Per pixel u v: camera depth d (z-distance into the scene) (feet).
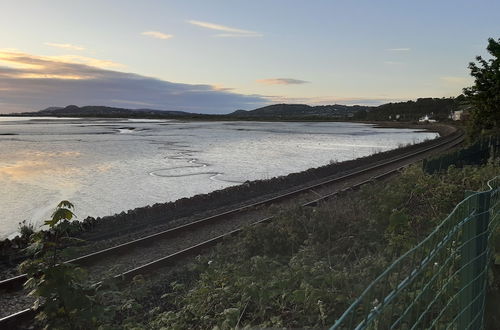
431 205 31.78
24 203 64.75
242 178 91.25
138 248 38.11
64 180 86.94
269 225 33.88
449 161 67.92
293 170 105.91
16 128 381.60
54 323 16.47
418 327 12.49
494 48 82.84
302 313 19.25
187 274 30.42
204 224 46.26
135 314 23.98
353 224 31.94
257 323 19.63
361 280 20.71
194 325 21.08
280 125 552.00
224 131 340.59
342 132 344.69
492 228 16.07
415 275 9.62
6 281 28.27
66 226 16.88
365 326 7.92
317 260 27.37
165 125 506.89
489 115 87.30
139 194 73.10
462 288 12.01
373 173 85.51
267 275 24.39
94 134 277.03
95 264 33.58
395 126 524.11
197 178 90.68
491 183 18.89
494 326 14.43
